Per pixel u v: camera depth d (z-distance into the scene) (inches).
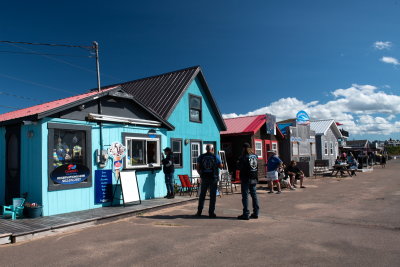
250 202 438.9
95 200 373.1
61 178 339.6
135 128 433.1
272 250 219.3
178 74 623.2
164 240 249.8
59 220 304.7
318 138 1130.0
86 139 368.5
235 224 300.7
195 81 625.6
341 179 760.3
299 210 369.1
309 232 265.7
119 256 214.2
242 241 242.1
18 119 339.9
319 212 353.7
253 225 295.1
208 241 244.1
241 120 830.5
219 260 202.2
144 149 446.6
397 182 660.7
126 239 255.1
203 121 638.5
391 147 3435.0
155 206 383.6
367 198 446.9
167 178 453.1
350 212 349.4
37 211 317.7
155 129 467.8
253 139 763.4
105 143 390.0
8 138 369.7
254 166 327.3
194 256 210.8
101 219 319.9
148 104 576.4
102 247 235.0
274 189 572.7
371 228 277.3
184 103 589.9
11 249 235.0
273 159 528.1
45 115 323.6
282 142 909.2
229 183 572.7
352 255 206.5
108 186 388.2
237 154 769.6
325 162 855.7
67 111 350.6
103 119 382.3
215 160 342.0
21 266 199.6
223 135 776.9
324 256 205.6
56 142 343.6
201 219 327.3
